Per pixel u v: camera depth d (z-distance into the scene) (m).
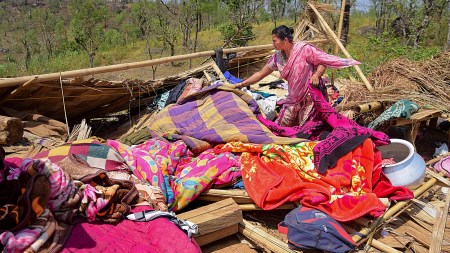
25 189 2.43
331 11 7.20
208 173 3.70
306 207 3.37
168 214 2.97
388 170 3.90
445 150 5.31
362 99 5.53
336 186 3.58
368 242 3.32
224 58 6.60
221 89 5.21
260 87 7.07
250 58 7.36
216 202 3.51
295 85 4.73
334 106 5.81
